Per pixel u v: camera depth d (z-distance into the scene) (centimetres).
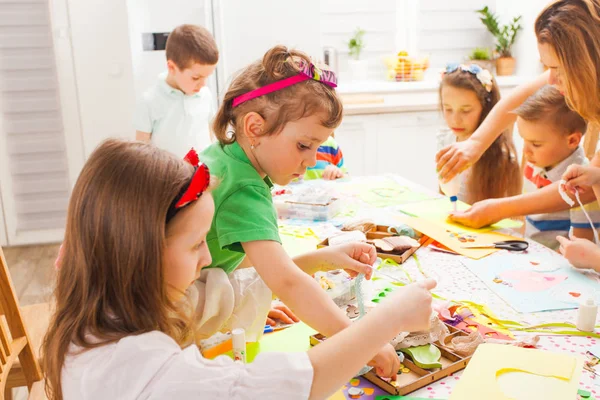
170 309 67
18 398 175
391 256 127
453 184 170
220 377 61
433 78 388
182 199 65
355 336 68
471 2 388
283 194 171
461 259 128
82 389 61
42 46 306
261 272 87
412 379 82
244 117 93
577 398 76
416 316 73
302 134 91
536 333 94
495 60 386
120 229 63
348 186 191
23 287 276
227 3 294
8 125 313
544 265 123
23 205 325
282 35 302
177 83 239
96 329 64
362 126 348
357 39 377
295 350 94
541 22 133
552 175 172
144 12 289
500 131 176
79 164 322
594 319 95
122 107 316
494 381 74
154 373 60
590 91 127
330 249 106
